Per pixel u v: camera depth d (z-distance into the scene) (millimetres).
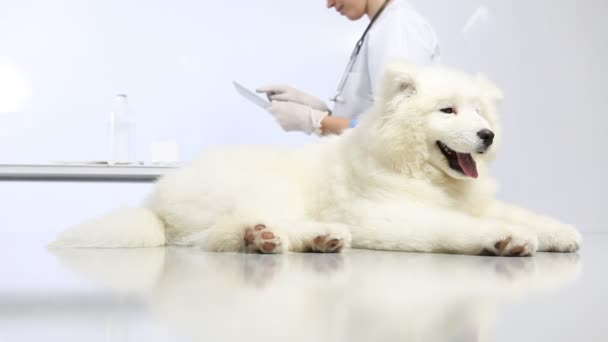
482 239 2201
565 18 5801
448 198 2629
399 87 2613
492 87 2846
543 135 5848
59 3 5348
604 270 1797
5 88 5355
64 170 3564
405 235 2336
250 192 2523
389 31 3641
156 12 5410
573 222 5871
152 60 5422
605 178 5895
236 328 933
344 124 3752
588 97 5875
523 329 938
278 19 5508
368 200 2566
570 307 1146
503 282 1512
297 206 2598
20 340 865
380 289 1376
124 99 4262
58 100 5383
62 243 2557
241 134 5488
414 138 2598
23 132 5371
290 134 5488
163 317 1029
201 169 2666
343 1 4000
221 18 5457
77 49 5375
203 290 1351
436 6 5703
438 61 3795
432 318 1028
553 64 5820
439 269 1777
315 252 2295
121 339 856
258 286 1414
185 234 2621
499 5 5742
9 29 5340
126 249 2459
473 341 855
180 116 5461
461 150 2523
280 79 5531
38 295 1276
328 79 5543
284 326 951
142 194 5492
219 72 5473
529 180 5848
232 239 2281
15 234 4766
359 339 863
